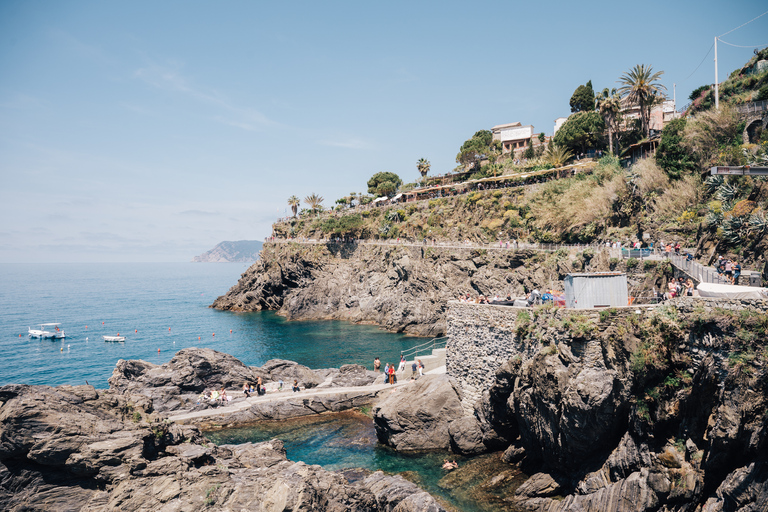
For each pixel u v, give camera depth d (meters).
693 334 20.39
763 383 17.53
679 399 20.25
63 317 128.38
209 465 23.92
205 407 40.81
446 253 86.38
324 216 145.62
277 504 20.72
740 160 41.75
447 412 33.28
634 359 21.84
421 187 141.00
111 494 20.92
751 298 19.09
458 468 29.30
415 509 22.30
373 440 35.25
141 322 115.38
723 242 32.53
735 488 17.36
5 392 22.08
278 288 122.44
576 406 22.36
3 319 125.69
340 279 111.88
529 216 80.31
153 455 23.55
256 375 48.47
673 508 19.56
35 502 20.83
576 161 93.06
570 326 24.30
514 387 28.02
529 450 28.09
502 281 72.69
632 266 38.75
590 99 110.06
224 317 118.62
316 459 32.22
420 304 85.75
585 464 23.94
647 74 71.31
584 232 60.38
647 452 21.23
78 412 22.95
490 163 115.75
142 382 43.00
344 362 64.88
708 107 56.38
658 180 50.81
